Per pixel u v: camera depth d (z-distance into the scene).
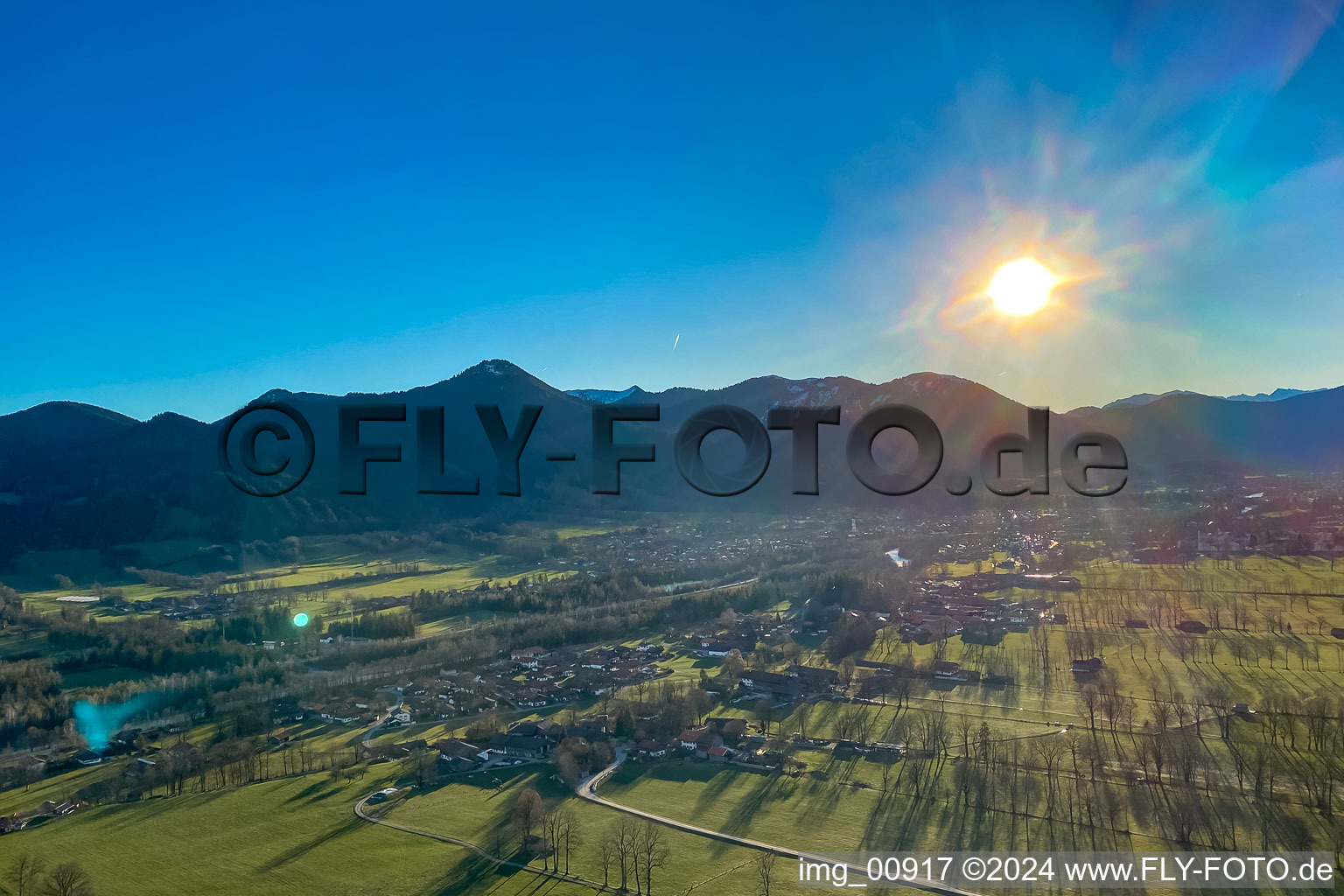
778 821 104.50
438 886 91.62
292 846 103.69
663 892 88.00
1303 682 147.62
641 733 138.38
